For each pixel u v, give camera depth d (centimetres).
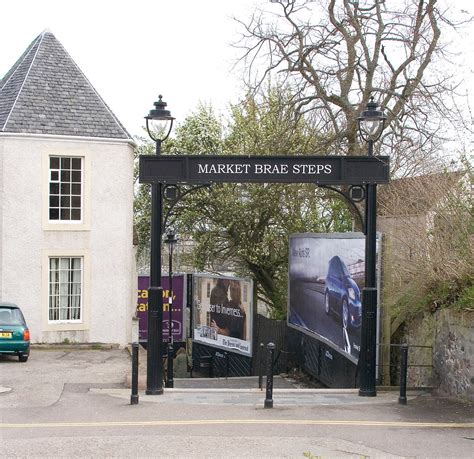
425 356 1414
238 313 2334
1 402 1232
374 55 2248
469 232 1329
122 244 2259
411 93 2209
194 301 2702
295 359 2047
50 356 1959
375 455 829
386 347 1441
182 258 3091
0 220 2130
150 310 1312
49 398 1273
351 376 1521
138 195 3334
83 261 2217
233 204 2672
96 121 2248
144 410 1141
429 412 1120
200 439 909
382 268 1445
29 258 2153
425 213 1485
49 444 883
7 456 822
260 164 1293
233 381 1969
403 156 2292
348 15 2228
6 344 1762
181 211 2823
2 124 2136
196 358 2692
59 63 2328
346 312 1544
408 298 1460
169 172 1287
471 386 1201
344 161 1290
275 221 2738
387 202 1780
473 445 885
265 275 2873
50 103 2228
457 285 1321
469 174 1384
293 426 1005
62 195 2208
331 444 882
